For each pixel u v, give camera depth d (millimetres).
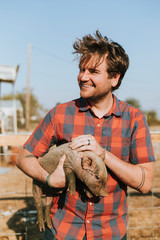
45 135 2531
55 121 2494
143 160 2383
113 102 2486
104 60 2215
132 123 2445
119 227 2359
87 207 2314
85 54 2227
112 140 2391
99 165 2168
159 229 4789
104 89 2281
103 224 2312
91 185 2180
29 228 4824
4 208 5590
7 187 6797
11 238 4461
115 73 2301
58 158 2482
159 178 7535
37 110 30875
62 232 2330
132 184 2273
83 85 2275
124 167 2229
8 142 3988
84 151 2273
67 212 2381
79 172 2238
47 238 2479
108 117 2408
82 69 2262
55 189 2471
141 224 4938
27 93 19938
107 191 2338
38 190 2988
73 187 2275
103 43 2246
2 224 4941
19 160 2545
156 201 6117
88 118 2426
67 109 2492
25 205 5781
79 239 2295
